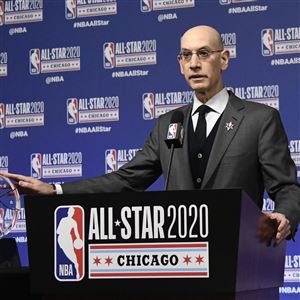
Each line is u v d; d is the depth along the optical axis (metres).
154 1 7.95
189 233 3.09
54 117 8.20
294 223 3.96
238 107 4.54
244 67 7.63
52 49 8.25
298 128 7.44
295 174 4.45
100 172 8.04
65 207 3.22
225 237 3.04
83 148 8.09
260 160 4.41
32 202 3.26
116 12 8.08
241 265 3.08
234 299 3.05
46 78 8.25
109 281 3.15
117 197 3.18
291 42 7.52
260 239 3.38
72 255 3.20
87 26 8.16
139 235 3.14
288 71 7.52
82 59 8.16
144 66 7.96
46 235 3.23
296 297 7.27
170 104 7.87
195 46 4.55
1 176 4.27
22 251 8.00
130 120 7.98
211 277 3.04
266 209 7.43
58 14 8.26
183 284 3.07
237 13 7.69
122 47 8.03
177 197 3.12
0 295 3.60
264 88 7.57
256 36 7.61
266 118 4.46
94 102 8.09
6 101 8.33
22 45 8.36
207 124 4.57
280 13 7.56
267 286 3.61
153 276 3.11
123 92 8.01
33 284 3.22
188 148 4.50
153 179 4.80
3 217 4.34
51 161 8.18
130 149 7.96
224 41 7.70
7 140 8.30
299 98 7.46
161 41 7.93
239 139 4.42
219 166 4.38
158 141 4.71
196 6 7.83
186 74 4.59
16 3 8.39
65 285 3.19
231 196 3.05
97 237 3.18
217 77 4.59
